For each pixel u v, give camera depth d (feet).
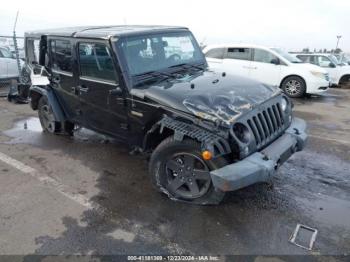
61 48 14.99
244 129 10.03
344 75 43.34
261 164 9.73
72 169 14.29
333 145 17.58
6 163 14.93
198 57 15.76
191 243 9.36
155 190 12.32
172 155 10.94
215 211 10.87
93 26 15.61
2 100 28.43
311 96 34.83
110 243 9.39
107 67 12.63
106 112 13.52
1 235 9.75
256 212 10.84
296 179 13.30
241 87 12.12
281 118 12.14
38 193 12.20
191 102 10.45
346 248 9.09
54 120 18.04
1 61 33.88
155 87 11.69
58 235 9.75
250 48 34.32
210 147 9.38
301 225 10.14
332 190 12.44
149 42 13.23
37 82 17.07
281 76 33.09
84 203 11.50
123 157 15.58
